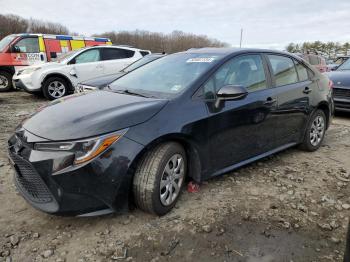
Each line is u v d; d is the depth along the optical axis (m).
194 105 3.14
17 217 2.98
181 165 3.10
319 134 4.94
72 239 2.69
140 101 3.11
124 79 4.04
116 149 2.61
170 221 2.93
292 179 3.86
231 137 3.49
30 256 2.49
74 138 2.54
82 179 2.52
